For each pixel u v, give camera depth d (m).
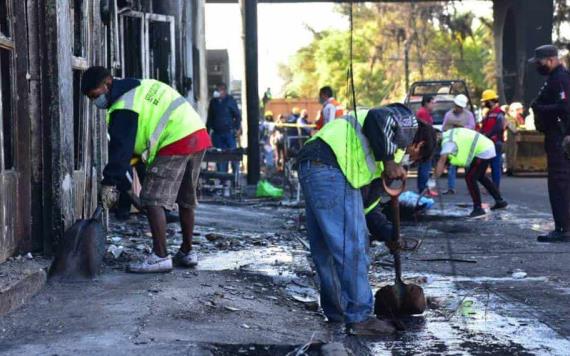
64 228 6.16
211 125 16.23
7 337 4.35
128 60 10.42
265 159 24.47
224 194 13.87
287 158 15.62
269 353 4.36
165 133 6.00
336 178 4.80
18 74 5.93
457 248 8.29
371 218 5.24
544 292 6.07
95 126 7.57
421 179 13.83
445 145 11.08
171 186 6.11
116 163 5.85
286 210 11.75
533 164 21.27
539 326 5.04
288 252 7.58
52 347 4.16
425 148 5.05
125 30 10.35
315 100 38.16
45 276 5.59
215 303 5.29
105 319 4.68
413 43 40.22
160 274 6.10
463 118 15.48
